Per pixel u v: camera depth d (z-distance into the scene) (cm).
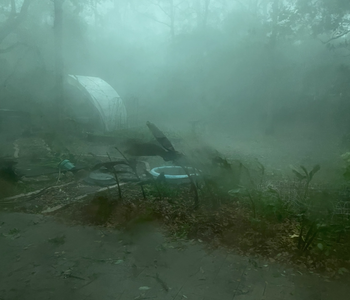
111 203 599
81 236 499
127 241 477
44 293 353
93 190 748
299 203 560
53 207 635
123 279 379
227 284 368
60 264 415
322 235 436
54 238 488
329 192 593
